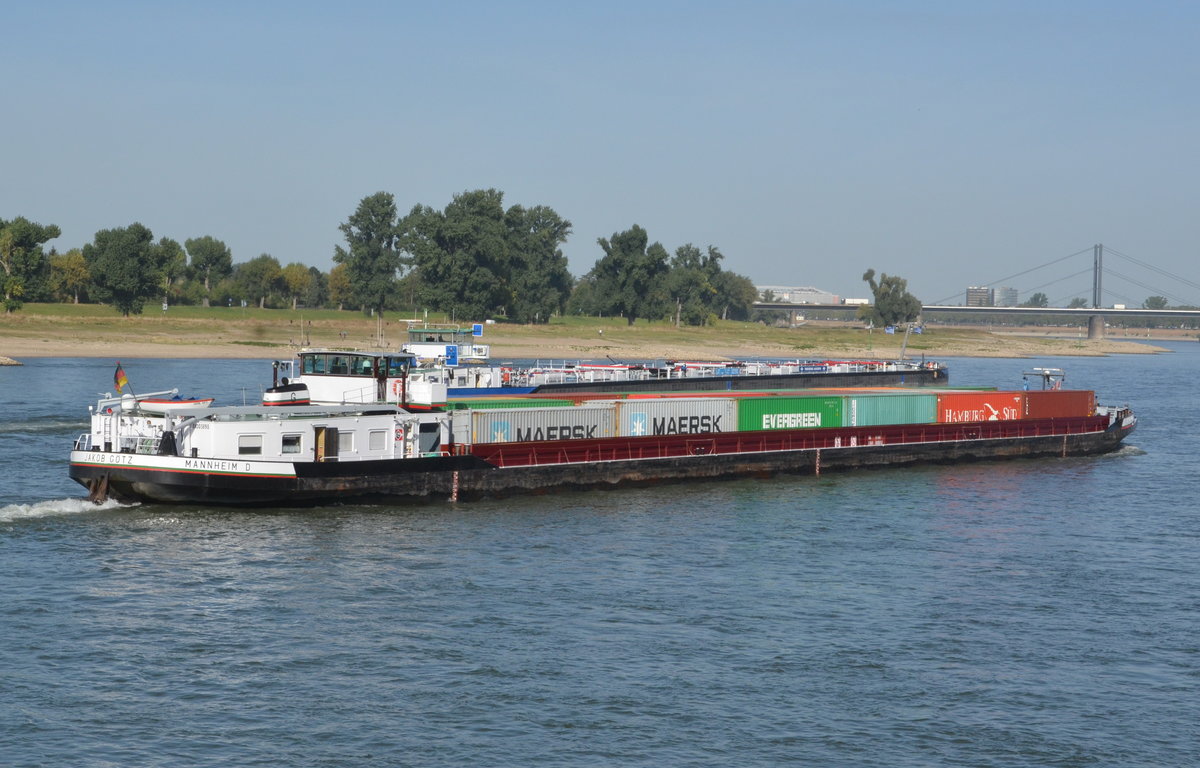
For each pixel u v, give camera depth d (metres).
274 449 59.47
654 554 54.53
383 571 50.00
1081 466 87.94
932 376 145.75
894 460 83.94
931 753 33.72
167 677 37.66
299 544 53.75
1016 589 50.06
